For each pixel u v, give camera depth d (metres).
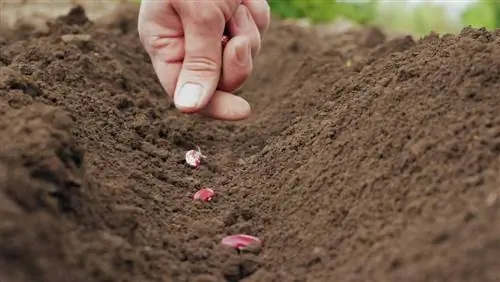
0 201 0.47
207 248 0.56
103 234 0.51
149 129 0.72
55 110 0.53
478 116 0.54
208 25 0.61
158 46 0.64
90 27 0.92
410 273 0.47
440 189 0.51
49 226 0.48
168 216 0.59
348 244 0.52
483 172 0.51
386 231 0.51
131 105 0.75
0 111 0.54
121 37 0.92
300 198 0.59
